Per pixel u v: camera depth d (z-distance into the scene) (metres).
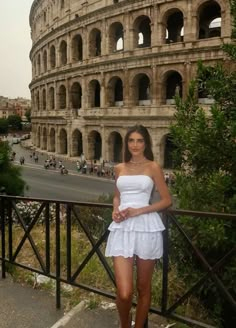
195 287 6.75
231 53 16.72
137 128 6.78
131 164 6.81
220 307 11.69
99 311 8.19
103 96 78.12
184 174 16.45
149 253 6.36
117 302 6.14
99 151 86.69
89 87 82.25
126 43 72.25
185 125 16.69
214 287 11.83
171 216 6.85
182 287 11.08
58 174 73.00
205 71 17.20
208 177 15.13
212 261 13.09
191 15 63.09
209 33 73.56
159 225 6.48
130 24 71.31
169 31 76.38
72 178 68.75
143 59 69.12
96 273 10.91
